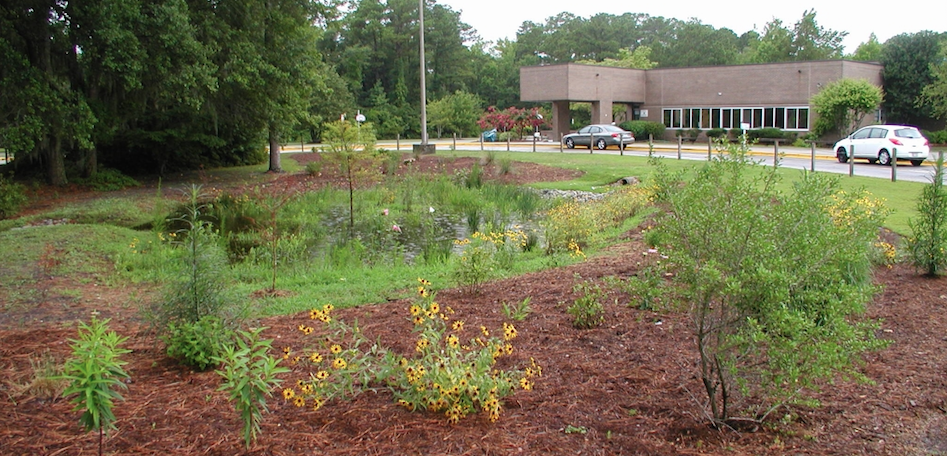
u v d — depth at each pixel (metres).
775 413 4.26
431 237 12.70
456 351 4.48
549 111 61.16
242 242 12.43
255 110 24.73
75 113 18.91
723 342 4.10
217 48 21.02
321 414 4.25
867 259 6.53
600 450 3.82
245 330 6.02
